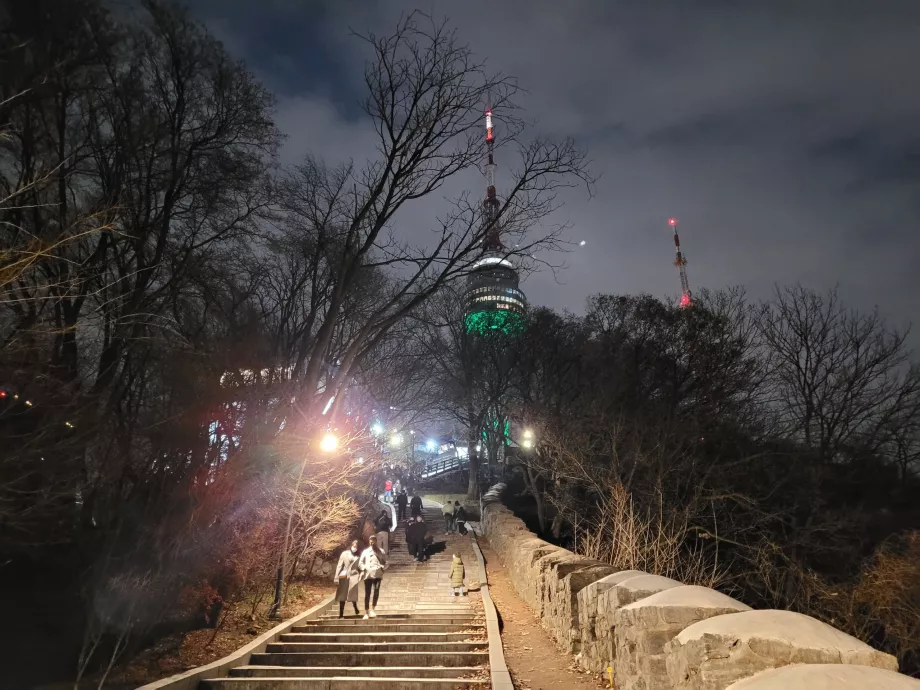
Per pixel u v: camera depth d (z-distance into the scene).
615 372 24.19
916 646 17.30
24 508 9.55
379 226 13.88
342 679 9.41
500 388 35.28
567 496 23.06
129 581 9.90
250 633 12.73
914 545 18.81
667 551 16.12
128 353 11.83
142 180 12.84
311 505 16.14
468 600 17.42
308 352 15.35
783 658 4.64
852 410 25.11
